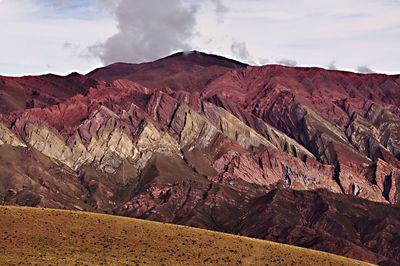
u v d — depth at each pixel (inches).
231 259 6717.5
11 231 6569.9
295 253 7263.8
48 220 6943.9
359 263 7431.1
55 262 5994.1
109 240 6702.8
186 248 6781.5
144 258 6387.8
